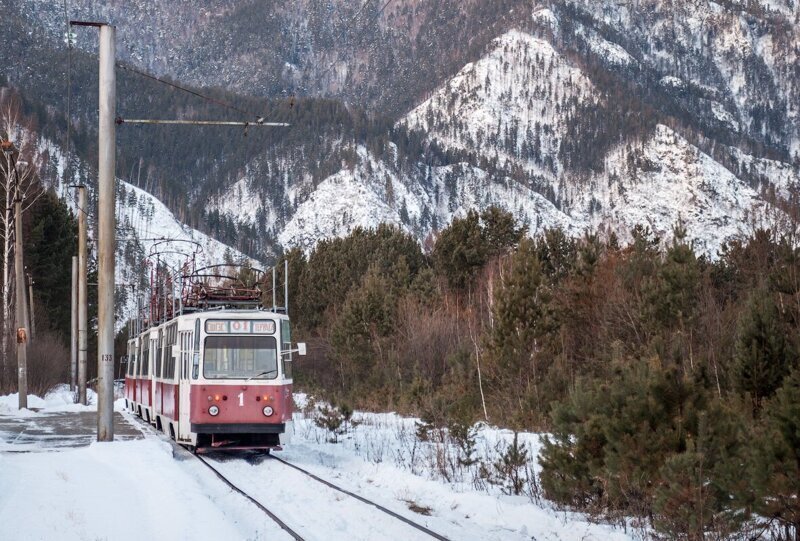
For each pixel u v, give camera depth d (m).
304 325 70.12
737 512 12.16
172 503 13.19
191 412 21.67
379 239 77.00
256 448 21.89
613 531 13.05
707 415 13.38
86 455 19.55
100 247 22.33
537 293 33.88
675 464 12.30
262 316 22.22
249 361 21.94
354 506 14.41
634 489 14.09
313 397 43.09
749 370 22.52
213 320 21.98
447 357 41.28
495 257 61.47
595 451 15.02
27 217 63.06
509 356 33.22
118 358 99.25
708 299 31.95
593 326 36.12
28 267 64.06
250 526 12.97
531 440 25.25
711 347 28.06
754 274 38.19
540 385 30.88
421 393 37.78
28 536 10.55
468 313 51.94
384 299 53.06
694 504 12.11
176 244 141.88
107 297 22.28
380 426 31.86
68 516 11.85
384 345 50.47
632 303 32.50
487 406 34.19
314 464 21.14
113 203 22.34
